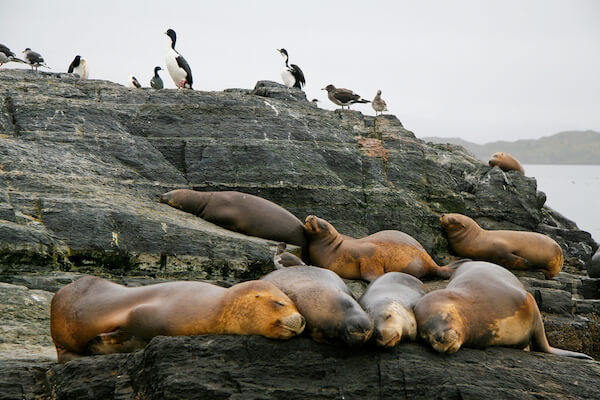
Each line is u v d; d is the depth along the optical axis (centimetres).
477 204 3319
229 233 2245
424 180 3134
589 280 2834
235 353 1209
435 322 1320
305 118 3167
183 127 2927
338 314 1253
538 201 3541
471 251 2744
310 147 3008
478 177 3481
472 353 1342
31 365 1284
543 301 2347
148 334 1273
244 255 2098
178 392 1120
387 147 3219
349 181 2978
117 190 2430
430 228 2891
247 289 1281
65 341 1323
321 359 1227
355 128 3362
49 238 1928
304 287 1335
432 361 1272
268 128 3025
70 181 2341
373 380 1202
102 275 1970
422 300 1388
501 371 1273
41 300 1675
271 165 2836
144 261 2036
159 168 2686
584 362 1398
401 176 3097
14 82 3055
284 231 2350
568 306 2345
